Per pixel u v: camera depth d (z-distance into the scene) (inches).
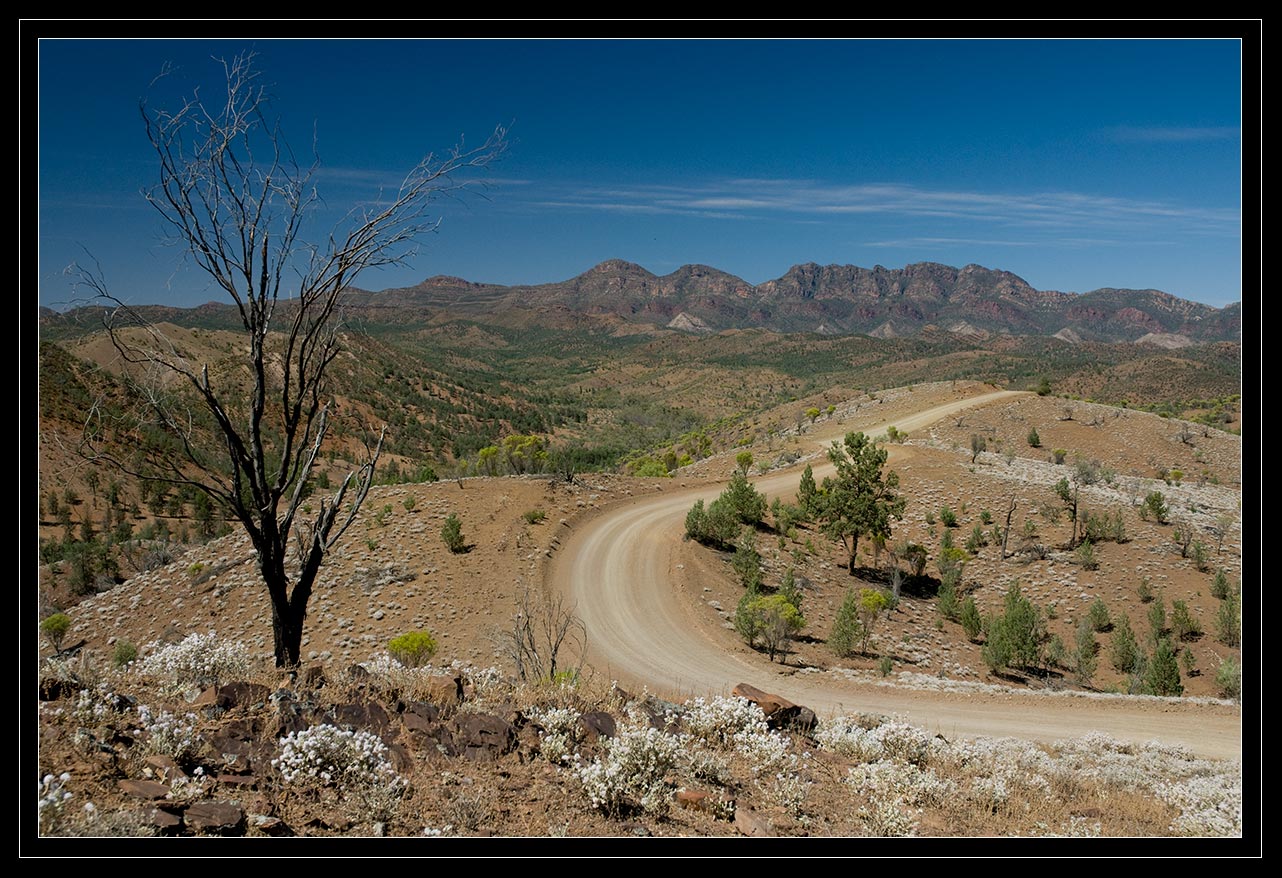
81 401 2664.9
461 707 335.3
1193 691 1141.7
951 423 2878.9
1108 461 2596.0
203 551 1370.6
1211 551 1603.1
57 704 252.4
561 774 289.1
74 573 1702.8
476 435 5753.0
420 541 1327.5
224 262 339.0
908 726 415.5
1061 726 748.0
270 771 247.0
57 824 191.0
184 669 321.7
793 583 1359.5
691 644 1096.2
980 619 1316.4
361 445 4116.6
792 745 381.4
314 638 1058.7
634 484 1913.1
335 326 380.8
